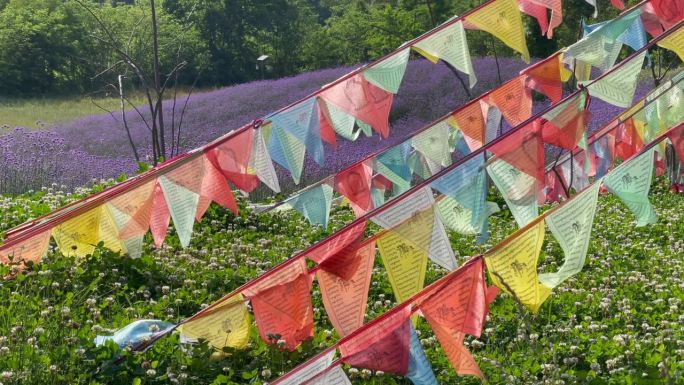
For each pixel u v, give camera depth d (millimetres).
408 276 4465
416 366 3922
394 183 6312
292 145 5793
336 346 3918
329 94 5664
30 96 38938
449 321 4117
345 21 44281
